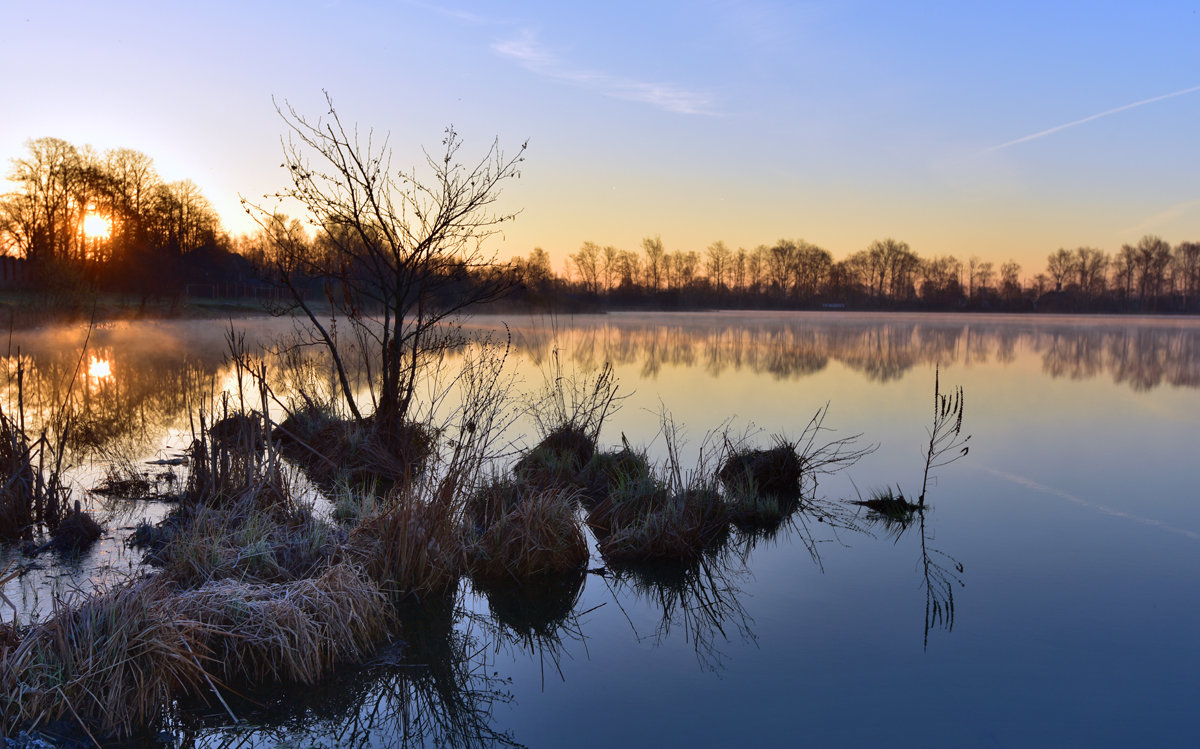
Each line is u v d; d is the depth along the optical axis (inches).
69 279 1314.0
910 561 271.0
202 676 179.2
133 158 2301.9
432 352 470.3
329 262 433.7
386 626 208.2
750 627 220.4
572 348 1152.2
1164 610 229.0
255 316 1739.7
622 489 310.0
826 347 1299.2
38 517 275.4
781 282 4372.5
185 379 688.4
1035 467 407.2
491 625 221.6
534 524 261.1
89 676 163.8
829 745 162.7
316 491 319.0
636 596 242.7
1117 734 165.9
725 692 184.5
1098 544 288.0
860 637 214.1
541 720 174.1
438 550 237.8
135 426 468.4
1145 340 1660.9
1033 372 906.7
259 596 197.3
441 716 175.6
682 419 520.4
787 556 276.7
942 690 184.2
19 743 150.9
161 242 2250.2
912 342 1476.4
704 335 1632.6
